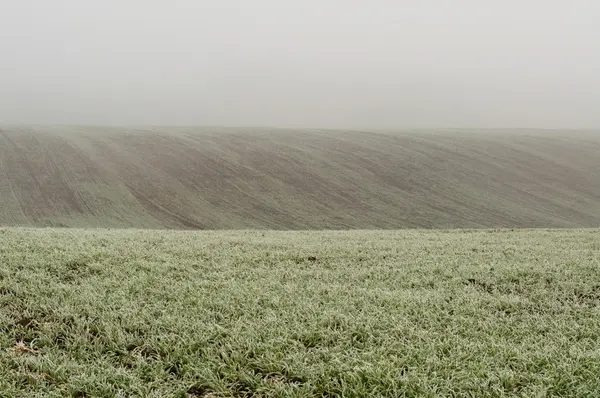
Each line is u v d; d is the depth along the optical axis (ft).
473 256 53.06
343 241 65.87
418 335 28.22
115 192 183.11
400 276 43.21
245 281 39.09
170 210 169.78
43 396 20.94
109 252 47.67
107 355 25.20
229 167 221.46
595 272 44.29
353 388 22.06
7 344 26.14
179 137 276.21
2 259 41.88
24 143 242.58
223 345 26.22
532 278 42.29
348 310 32.55
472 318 31.68
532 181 218.59
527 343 27.53
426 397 21.15
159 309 31.53
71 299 32.63
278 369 24.02
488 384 22.54
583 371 23.66
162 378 23.08
